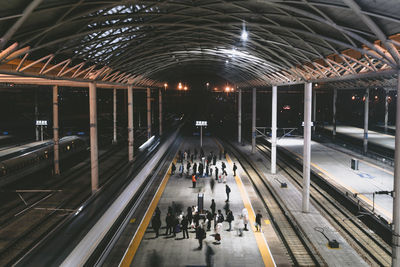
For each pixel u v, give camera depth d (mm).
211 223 25375
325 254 20453
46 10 14039
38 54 22516
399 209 16250
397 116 16156
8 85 46031
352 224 25953
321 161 49125
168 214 22938
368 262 19438
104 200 25047
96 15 19453
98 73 31375
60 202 31938
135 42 31391
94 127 31750
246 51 35281
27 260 15820
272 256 19953
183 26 27953
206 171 40500
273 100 43375
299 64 28031
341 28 16578
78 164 49344
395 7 12320
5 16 12469
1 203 31531
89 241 18359
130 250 20500
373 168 44375
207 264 18812
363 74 19797
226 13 23781
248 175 42562
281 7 17844
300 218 27031
